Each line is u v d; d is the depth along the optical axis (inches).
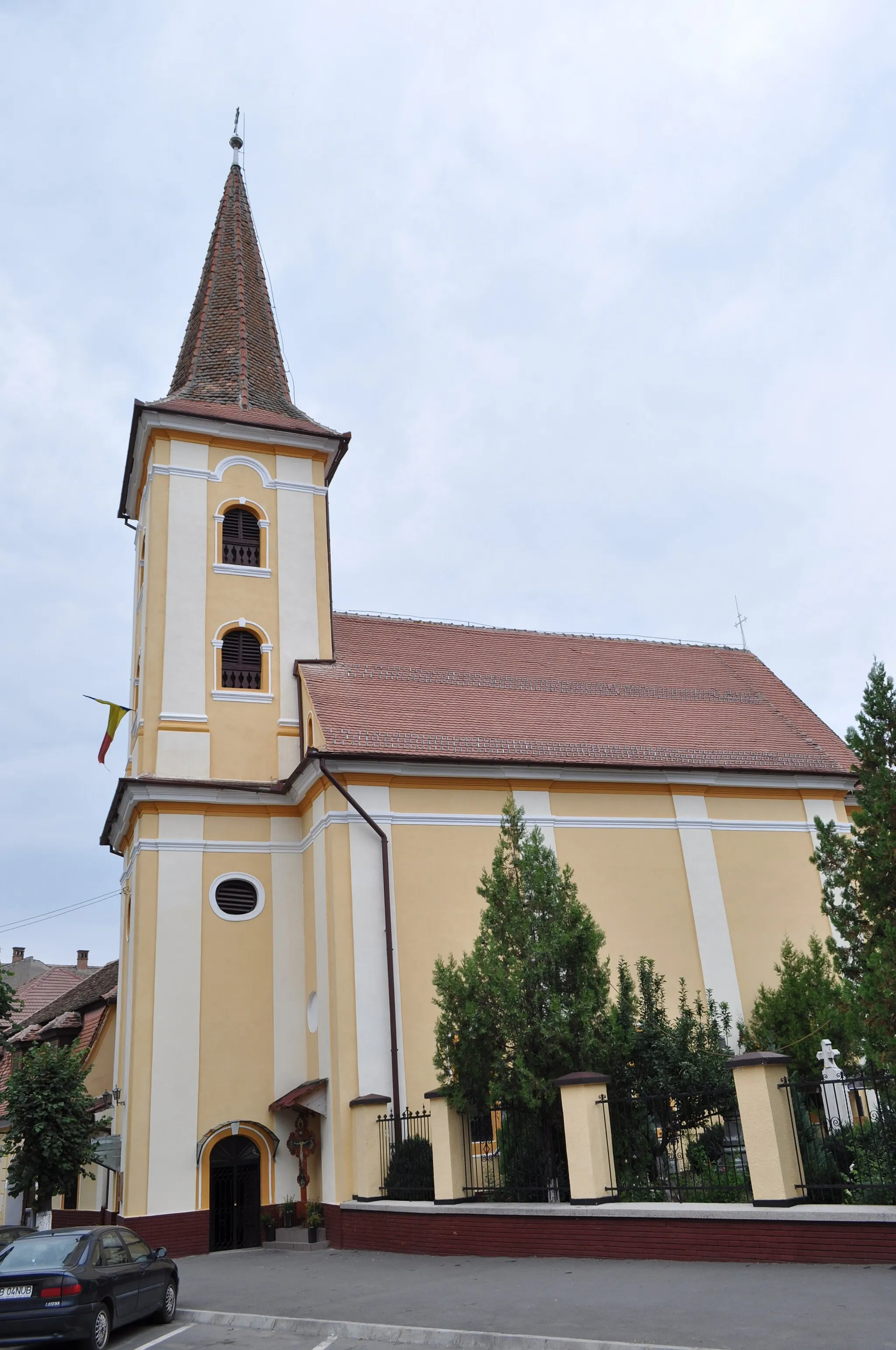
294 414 1082.1
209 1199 771.4
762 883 942.4
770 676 1240.8
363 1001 765.9
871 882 500.1
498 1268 498.0
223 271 1183.6
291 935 863.7
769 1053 448.8
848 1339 294.0
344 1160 721.6
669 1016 863.1
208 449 997.8
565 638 1184.2
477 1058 553.0
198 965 828.6
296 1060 830.5
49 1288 412.8
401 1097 754.2
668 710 1069.8
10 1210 1125.7
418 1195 647.8
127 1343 437.4
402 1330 381.1
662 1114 528.1
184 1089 792.3
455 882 831.1
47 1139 774.5
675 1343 311.6
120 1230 484.1
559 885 580.1
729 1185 489.1
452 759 847.7
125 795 869.8
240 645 948.0
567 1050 541.0
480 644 1108.5
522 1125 551.5
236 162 1293.1
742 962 904.3
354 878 797.2
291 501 1012.5
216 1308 495.8
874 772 520.4
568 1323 355.9
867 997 458.3
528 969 553.3
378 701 923.4
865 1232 392.8
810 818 985.5
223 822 875.4
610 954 862.5
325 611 987.3
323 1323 415.8
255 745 913.5
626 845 905.5
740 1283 385.7
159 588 928.3
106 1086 1018.1
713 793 960.3
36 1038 1250.0
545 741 933.8
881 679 525.0
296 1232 746.2
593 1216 487.8
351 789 823.7
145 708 890.1
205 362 1099.9
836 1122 481.4
